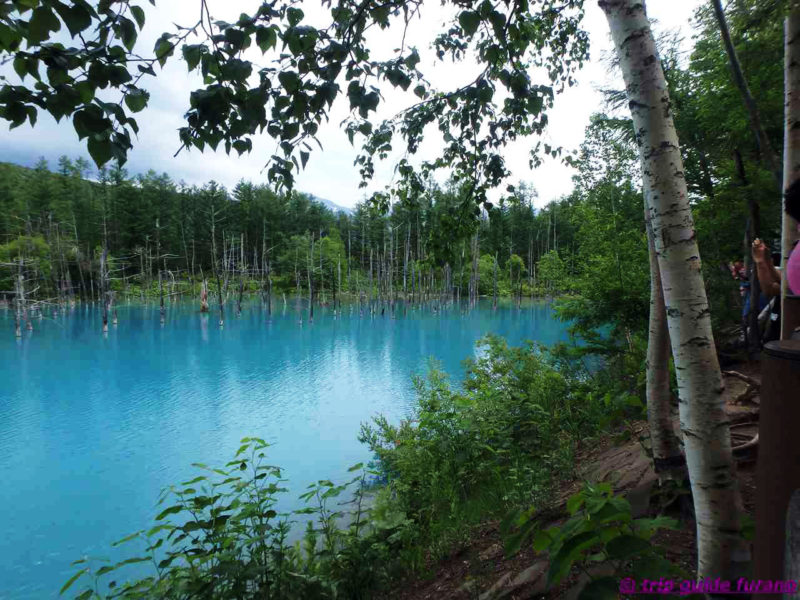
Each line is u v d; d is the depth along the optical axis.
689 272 1.67
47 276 60.47
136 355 28.33
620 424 5.21
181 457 11.80
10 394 19.06
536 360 7.56
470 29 2.31
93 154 1.60
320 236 82.88
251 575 2.69
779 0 2.71
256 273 81.88
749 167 6.20
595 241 8.89
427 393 6.53
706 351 1.65
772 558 0.97
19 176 72.75
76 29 1.45
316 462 10.63
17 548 7.55
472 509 4.44
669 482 2.80
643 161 1.76
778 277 2.67
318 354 28.16
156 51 1.74
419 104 4.07
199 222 77.69
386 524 3.81
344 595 3.19
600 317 7.98
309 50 2.16
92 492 9.87
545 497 3.78
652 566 1.40
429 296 73.88
